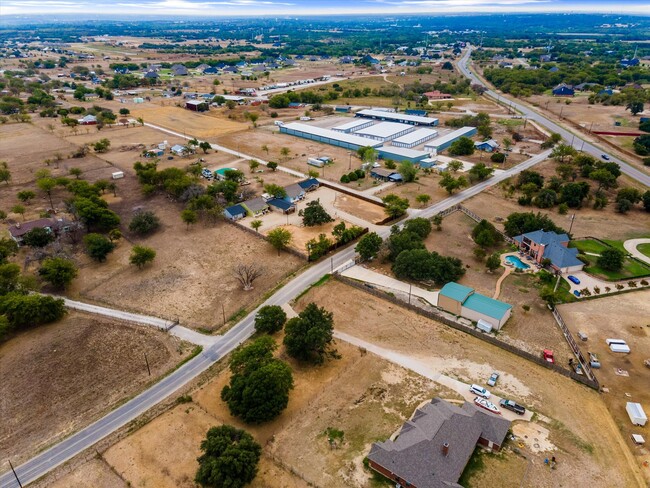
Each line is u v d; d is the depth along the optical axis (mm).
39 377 68500
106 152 177625
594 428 57375
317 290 89000
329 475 51875
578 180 143250
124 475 52812
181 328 79125
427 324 78562
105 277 95688
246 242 109188
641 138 171125
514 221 107125
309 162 162625
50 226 110812
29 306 77875
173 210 127750
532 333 75438
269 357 63812
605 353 70375
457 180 137375
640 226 114000
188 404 63094
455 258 97875
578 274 92188
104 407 62844
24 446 57375
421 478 48750
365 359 70250
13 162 165250
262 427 58531
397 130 195000
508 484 50062
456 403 61094
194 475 52312
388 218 117062
